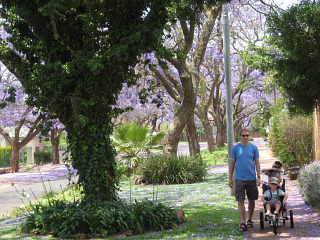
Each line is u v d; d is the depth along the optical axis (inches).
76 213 297.0
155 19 324.8
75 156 333.4
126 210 302.8
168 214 311.1
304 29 306.5
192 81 727.1
